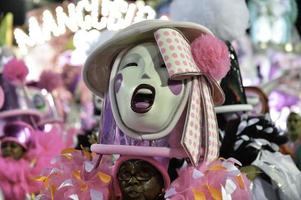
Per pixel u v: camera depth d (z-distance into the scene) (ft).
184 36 5.32
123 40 5.31
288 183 6.45
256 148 6.59
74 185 5.19
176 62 4.99
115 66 5.41
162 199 5.16
